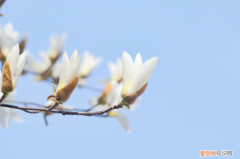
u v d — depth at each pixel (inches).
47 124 43.6
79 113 39.2
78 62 38.1
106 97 47.2
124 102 39.2
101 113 39.3
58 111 38.9
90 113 39.3
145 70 39.2
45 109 38.6
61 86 38.2
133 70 39.4
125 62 39.4
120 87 48.0
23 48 46.4
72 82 38.1
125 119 47.3
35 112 38.7
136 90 39.2
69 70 38.1
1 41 45.4
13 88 38.0
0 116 41.6
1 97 38.2
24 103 42.7
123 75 39.4
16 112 43.0
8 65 37.8
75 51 38.3
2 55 45.3
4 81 37.9
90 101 47.3
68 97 38.3
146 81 39.3
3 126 41.5
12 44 45.8
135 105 47.3
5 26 46.0
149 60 39.3
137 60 39.5
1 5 40.9
